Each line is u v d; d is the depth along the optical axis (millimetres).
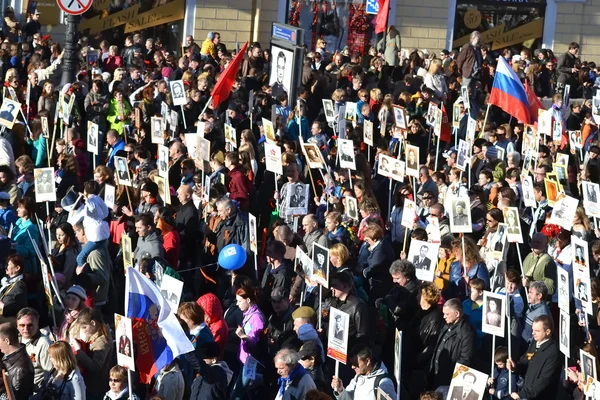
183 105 26094
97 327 13094
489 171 21531
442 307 14516
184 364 13047
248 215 17969
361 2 40812
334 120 26812
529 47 43188
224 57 32188
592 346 12461
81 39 34844
